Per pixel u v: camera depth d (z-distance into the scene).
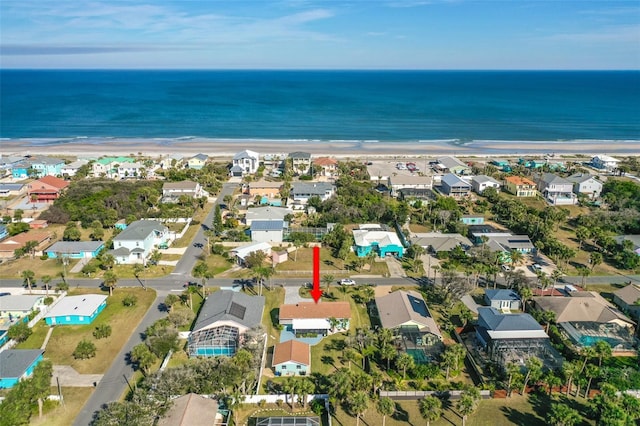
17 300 91.25
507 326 80.88
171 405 62.47
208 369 68.50
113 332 85.06
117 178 187.25
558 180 166.00
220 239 127.44
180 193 159.62
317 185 161.75
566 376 68.44
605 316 86.06
